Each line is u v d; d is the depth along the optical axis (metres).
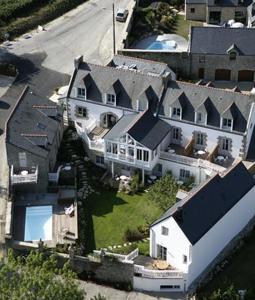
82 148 96.81
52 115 95.62
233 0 128.75
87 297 76.31
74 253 78.44
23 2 133.38
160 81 94.81
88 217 86.75
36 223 85.00
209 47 113.69
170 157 91.69
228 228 82.06
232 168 84.56
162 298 76.56
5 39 124.38
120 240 83.38
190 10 131.75
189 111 92.62
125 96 95.81
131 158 90.75
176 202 83.50
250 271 79.44
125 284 77.81
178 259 77.69
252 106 90.69
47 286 63.44
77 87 97.38
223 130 91.38
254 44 113.50
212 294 74.81
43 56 119.56
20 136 88.69
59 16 133.62
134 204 88.69
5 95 107.75
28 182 87.81
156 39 125.81
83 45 123.31
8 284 62.53
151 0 138.25
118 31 127.00
